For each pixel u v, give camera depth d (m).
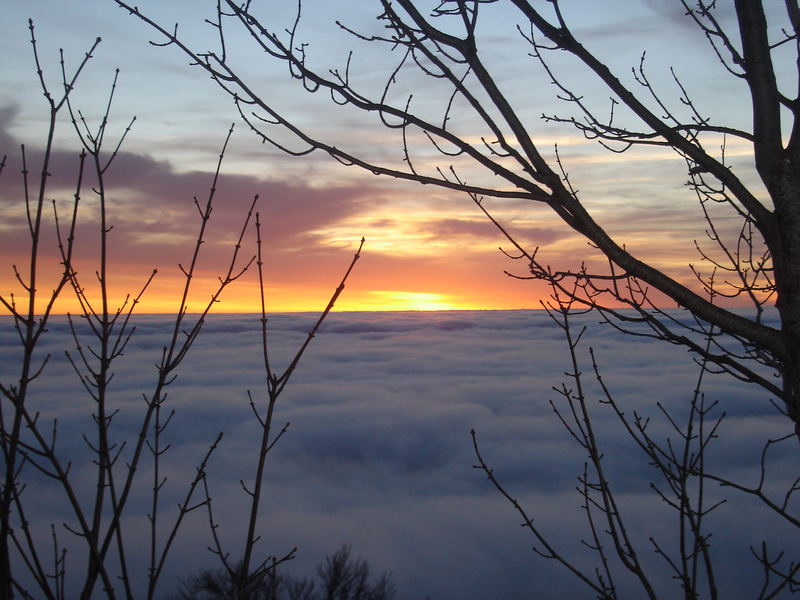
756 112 1.77
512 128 1.65
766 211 1.73
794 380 1.58
